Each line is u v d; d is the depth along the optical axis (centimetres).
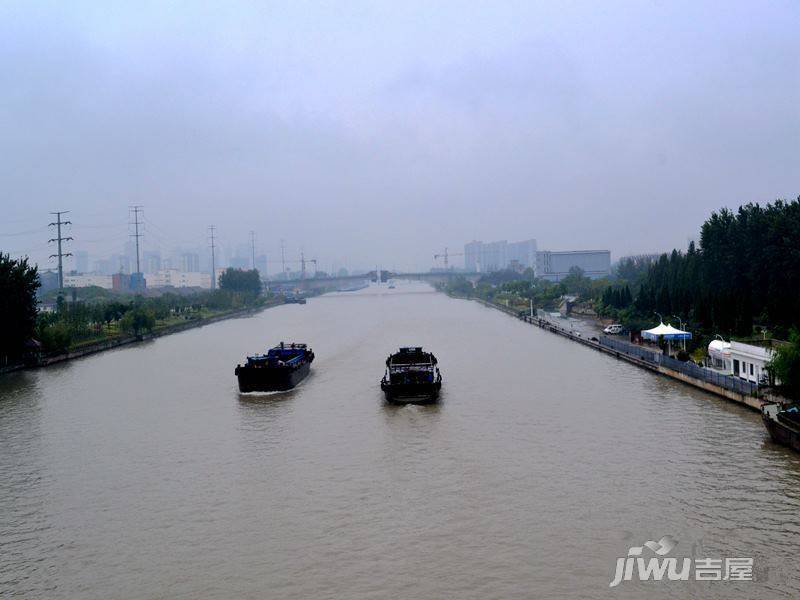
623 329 14575
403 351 9188
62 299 17425
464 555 3803
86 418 7350
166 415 7394
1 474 5422
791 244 11744
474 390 8262
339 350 12900
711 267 13825
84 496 4884
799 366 6119
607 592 3403
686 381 8350
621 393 7912
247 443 6131
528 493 4653
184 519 4416
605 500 4494
